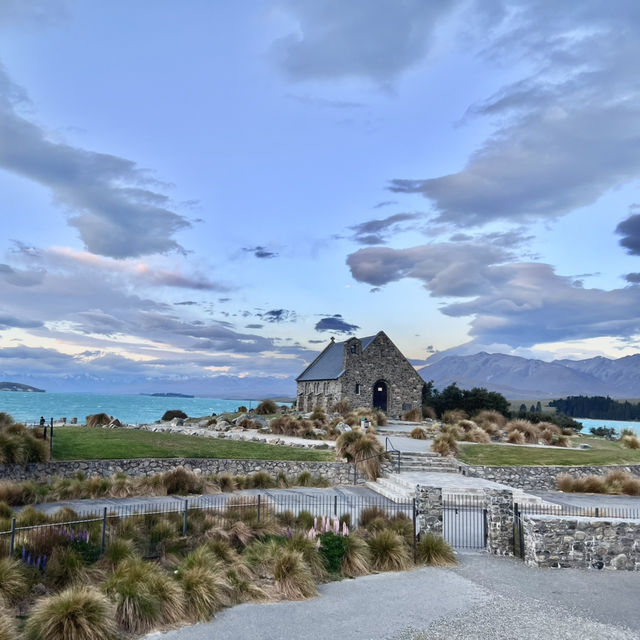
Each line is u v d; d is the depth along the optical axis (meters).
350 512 23.14
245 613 13.41
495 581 16.30
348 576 16.69
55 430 35.47
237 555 16.61
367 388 66.69
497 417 56.72
